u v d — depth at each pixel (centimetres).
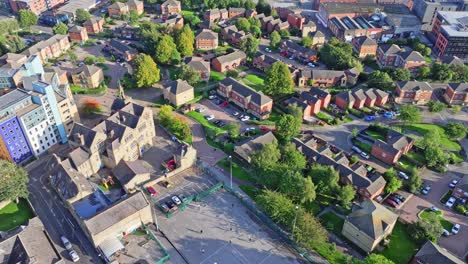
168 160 15838
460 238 13088
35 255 10906
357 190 14412
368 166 16000
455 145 17575
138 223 12788
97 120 18188
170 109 18112
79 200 13300
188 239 12700
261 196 13300
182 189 14550
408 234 13038
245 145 15900
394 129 17900
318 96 19600
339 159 15625
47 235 11750
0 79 17088
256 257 12206
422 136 17988
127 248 12275
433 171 16075
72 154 14300
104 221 11956
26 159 15600
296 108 18000
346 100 19350
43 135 15812
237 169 15612
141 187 14375
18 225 12988
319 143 17362
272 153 14975
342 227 13250
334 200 14338
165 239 12669
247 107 19062
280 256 12269
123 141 14962
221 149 16675
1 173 13000
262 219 13462
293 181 13638
